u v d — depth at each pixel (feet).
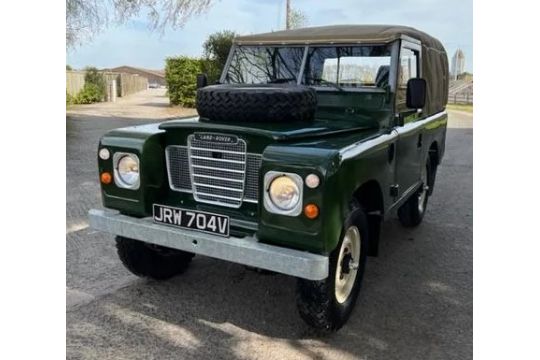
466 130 55.67
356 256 11.02
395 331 10.90
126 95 116.88
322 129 10.78
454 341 10.52
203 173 10.75
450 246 16.78
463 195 24.70
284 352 9.97
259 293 12.62
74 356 9.59
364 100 13.30
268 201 9.07
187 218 9.98
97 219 11.04
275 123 10.69
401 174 13.65
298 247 8.99
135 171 10.77
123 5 44.78
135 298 12.14
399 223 19.56
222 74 15.46
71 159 30.99
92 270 13.74
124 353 9.77
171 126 10.87
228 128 10.17
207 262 14.58
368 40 13.26
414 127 14.71
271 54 14.62
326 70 13.91
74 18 45.96
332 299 10.05
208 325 10.96
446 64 20.54
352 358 9.81
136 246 12.21
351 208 10.31
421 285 13.42
